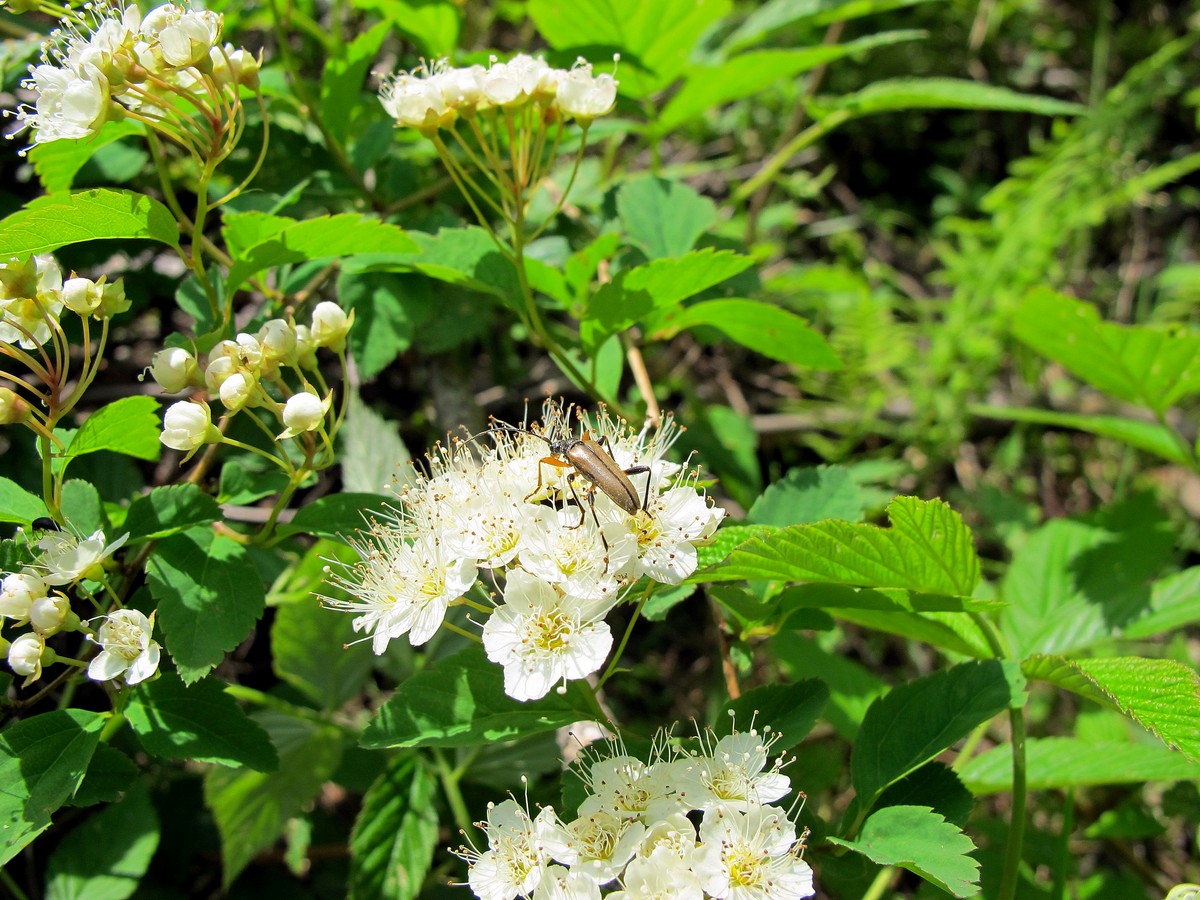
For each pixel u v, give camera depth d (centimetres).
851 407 26
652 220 18
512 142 14
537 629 11
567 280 16
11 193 18
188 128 13
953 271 28
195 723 12
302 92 17
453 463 13
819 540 12
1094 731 19
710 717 21
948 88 20
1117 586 17
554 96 14
